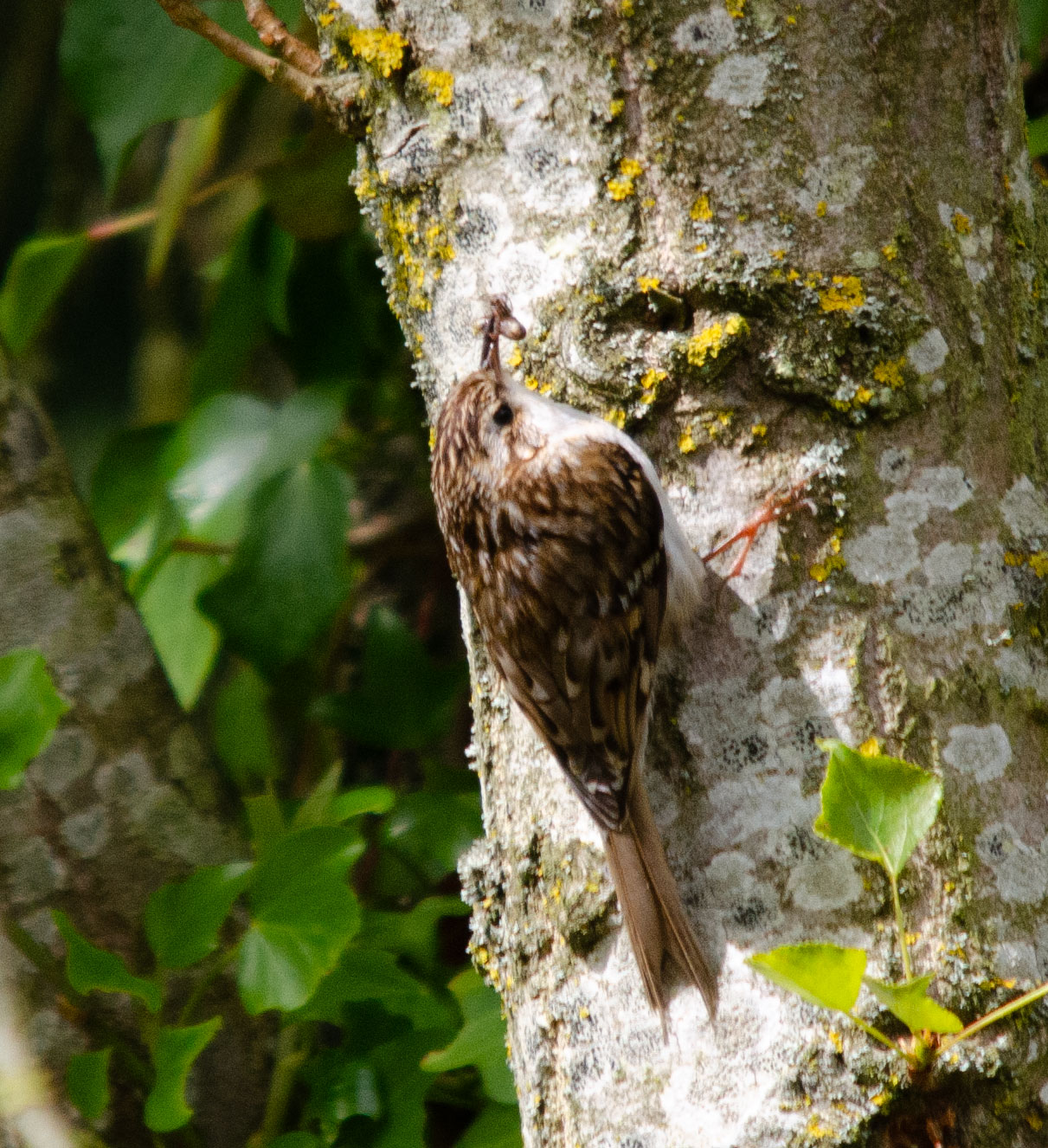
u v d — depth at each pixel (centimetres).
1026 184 432
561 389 431
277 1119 439
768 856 429
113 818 440
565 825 431
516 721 432
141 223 446
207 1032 433
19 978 438
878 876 429
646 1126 429
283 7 440
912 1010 425
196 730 443
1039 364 432
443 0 432
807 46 430
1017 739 430
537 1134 430
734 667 430
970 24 431
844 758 427
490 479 432
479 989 436
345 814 437
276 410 444
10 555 441
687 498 430
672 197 430
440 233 432
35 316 446
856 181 430
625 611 430
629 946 430
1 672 432
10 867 439
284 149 446
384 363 450
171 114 440
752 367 430
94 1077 433
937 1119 427
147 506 447
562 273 431
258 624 443
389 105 432
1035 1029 428
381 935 440
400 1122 436
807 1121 428
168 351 538
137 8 440
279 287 449
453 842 442
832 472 430
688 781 430
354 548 451
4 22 627
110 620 441
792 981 425
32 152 627
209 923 434
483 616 433
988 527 430
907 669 429
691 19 430
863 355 430
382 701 445
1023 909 429
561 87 431
